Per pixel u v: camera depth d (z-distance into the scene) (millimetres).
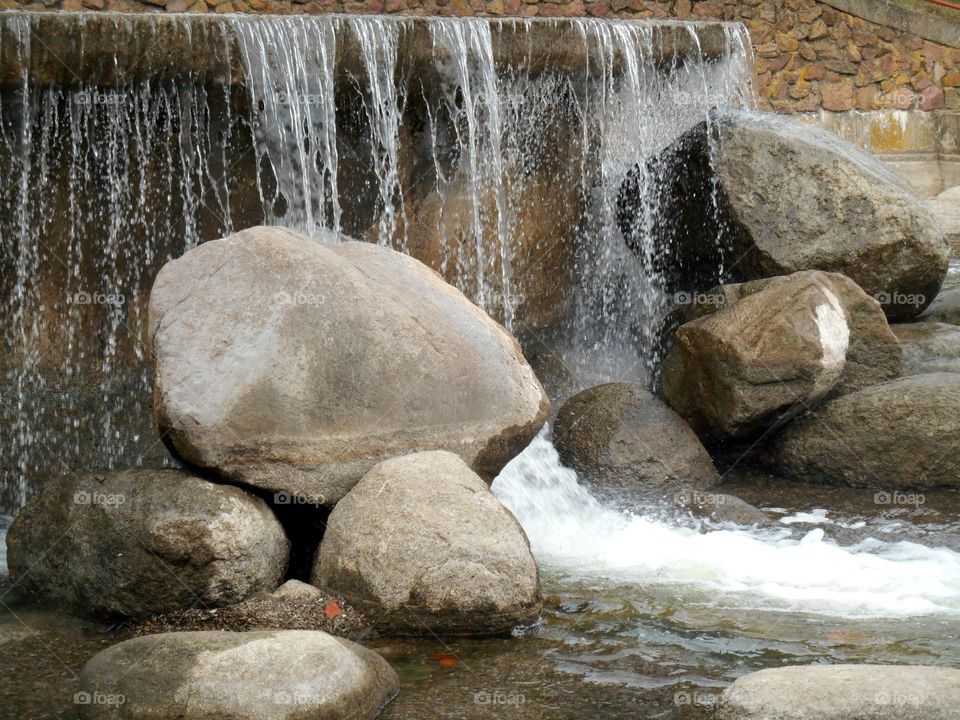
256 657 3846
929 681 3783
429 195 7730
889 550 5734
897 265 7871
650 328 8367
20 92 6121
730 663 4328
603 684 4145
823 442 6770
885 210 7824
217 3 11039
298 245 5340
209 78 6516
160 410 4887
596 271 8617
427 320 5418
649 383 7824
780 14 14055
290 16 6859
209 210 6906
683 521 6215
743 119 8180
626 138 8461
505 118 7926
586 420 6871
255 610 4590
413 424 5215
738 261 8016
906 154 14844
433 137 7656
